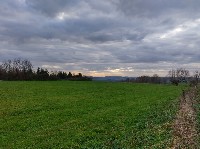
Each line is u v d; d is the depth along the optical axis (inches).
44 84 3548.2
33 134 1189.7
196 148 866.8
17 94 2440.9
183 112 1616.6
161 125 1244.5
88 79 6043.3
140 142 978.7
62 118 1528.1
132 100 2335.1
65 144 1002.7
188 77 6628.9
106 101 2215.8
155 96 2682.1
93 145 978.1
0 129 1294.3
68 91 2829.7
